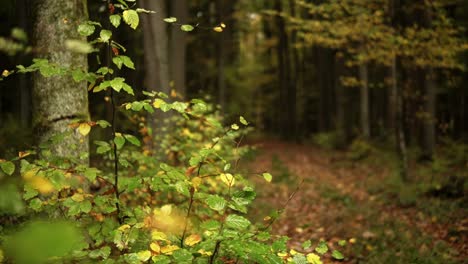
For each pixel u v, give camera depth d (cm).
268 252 249
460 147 1345
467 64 1280
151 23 846
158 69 855
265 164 1534
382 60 1107
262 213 826
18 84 1198
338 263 562
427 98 1305
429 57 1049
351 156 1656
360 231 708
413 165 1305
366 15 1019
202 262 245
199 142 668
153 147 675
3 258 145
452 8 1192
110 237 282
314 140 2498
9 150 555
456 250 584
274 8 2508
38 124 400
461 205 811
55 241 60
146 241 279
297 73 3231
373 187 1095
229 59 2984
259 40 3575
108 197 283
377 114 2384
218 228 265
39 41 392
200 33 1711
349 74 1984
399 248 611
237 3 2420
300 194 1074
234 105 3309
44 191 228
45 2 388
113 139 286
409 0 1083
